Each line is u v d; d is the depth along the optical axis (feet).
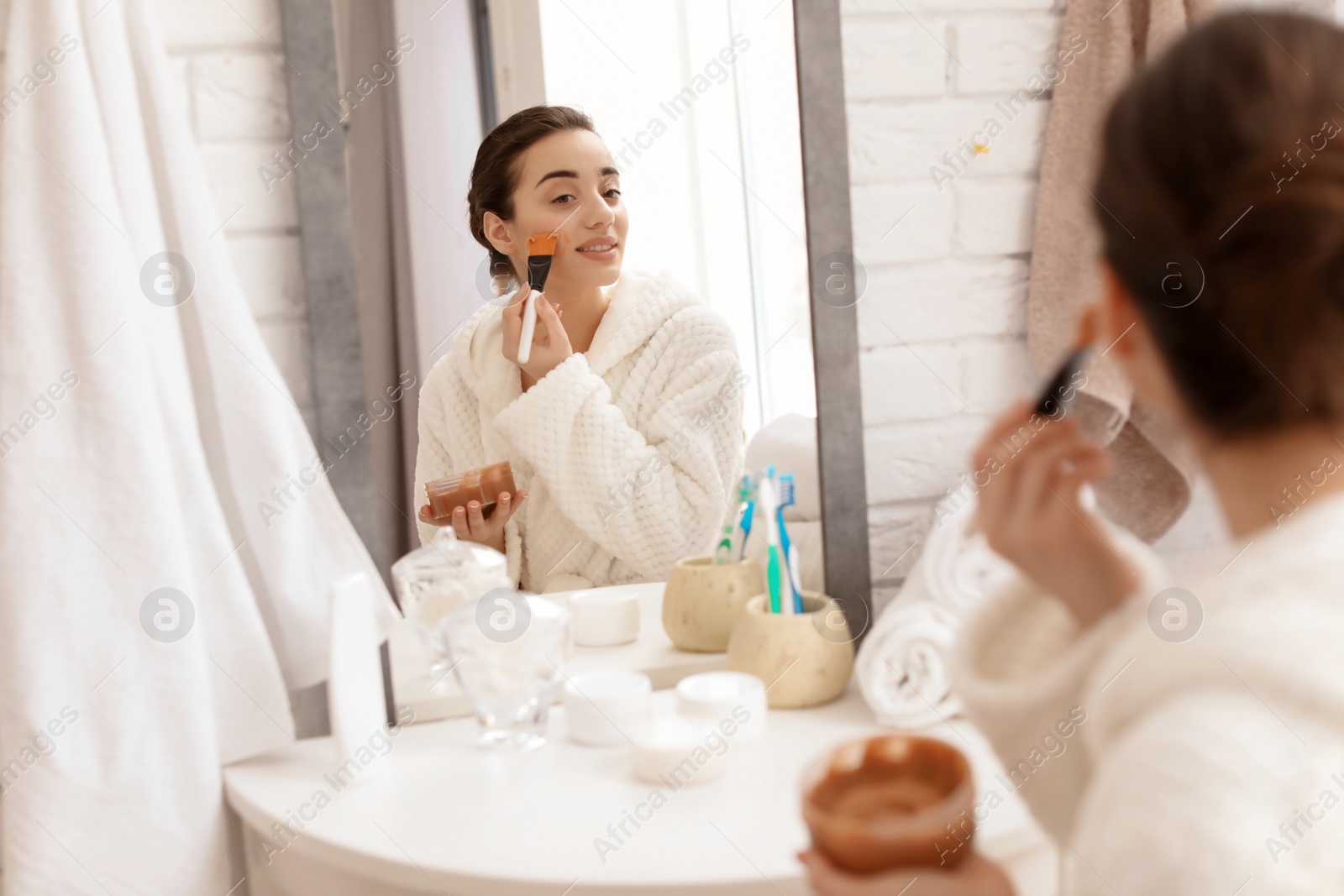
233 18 2.71
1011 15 3.11
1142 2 3.03
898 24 3.06
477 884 2.17
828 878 1.63
